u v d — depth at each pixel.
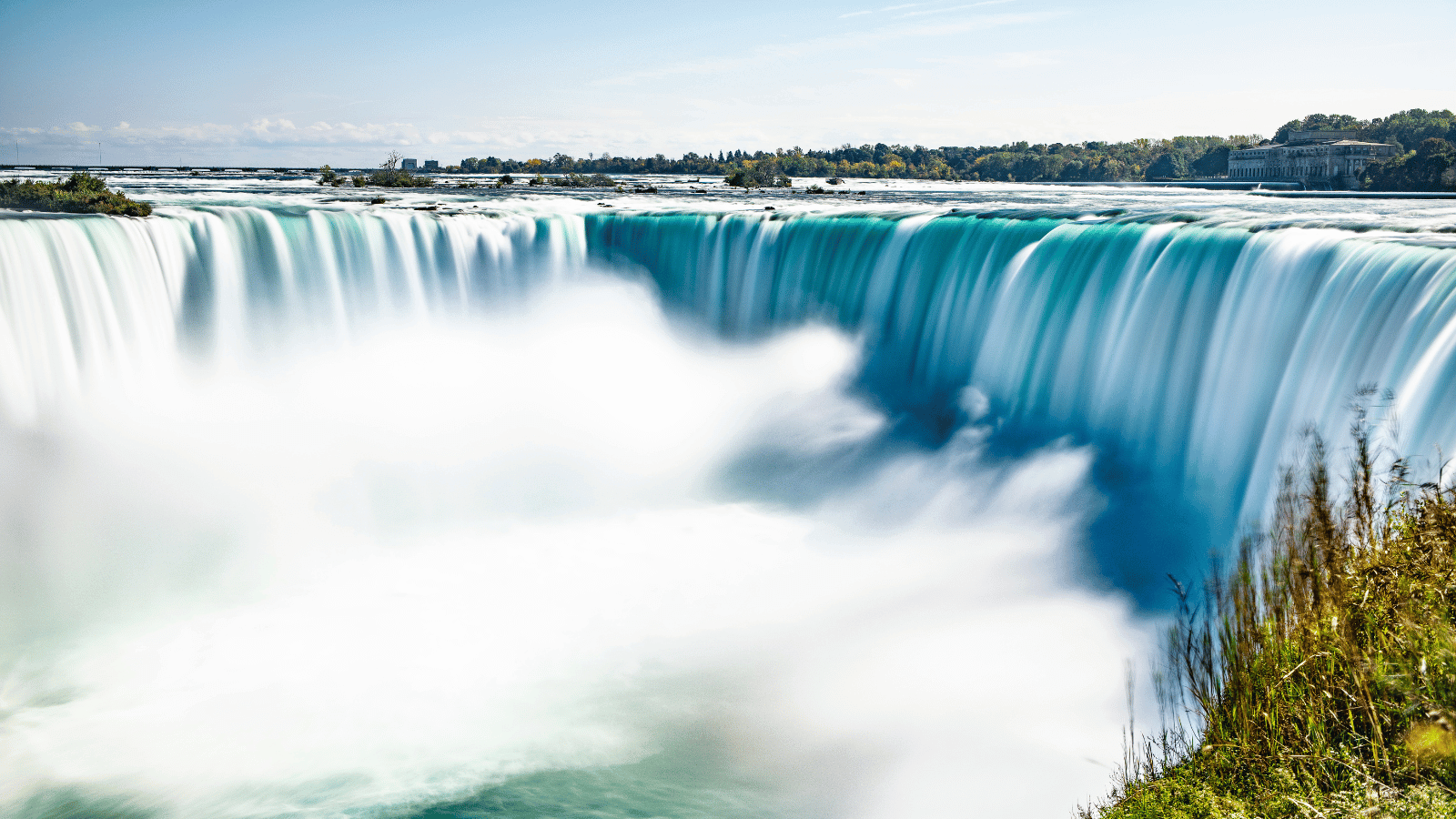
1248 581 7.81
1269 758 6.50
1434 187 116.31
